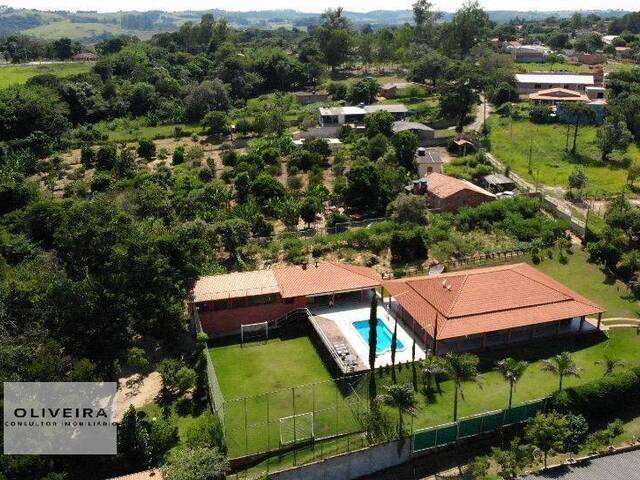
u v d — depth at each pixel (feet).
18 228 241.14
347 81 590.96
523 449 130.93
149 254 175.11
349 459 133.18
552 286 188.96
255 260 229.66
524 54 628.69
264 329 186.80
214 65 638.94
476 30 644.69
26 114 419.13
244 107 511.81
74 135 435.94
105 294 165.37
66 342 160.45
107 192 289.74
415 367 161.17
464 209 265.95
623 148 346.74
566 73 517.14
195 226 213.46
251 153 355.15
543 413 141.90
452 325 170.40
